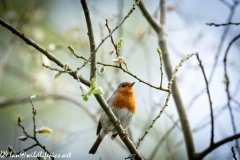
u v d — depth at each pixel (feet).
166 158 30.78
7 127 45.21
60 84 42.63
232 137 26.27
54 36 46.75
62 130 37.83
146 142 43.27
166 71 30.76
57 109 46.26
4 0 40.29
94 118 39.45
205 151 27.27
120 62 22.09
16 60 46.21
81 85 19.84
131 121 33.19
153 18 32.63
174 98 29.96
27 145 42.91
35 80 42.16
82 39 37.83
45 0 47.24
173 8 37.52
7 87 47.06
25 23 41.19
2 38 47.62
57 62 22.67
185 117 29.22
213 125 26.78
